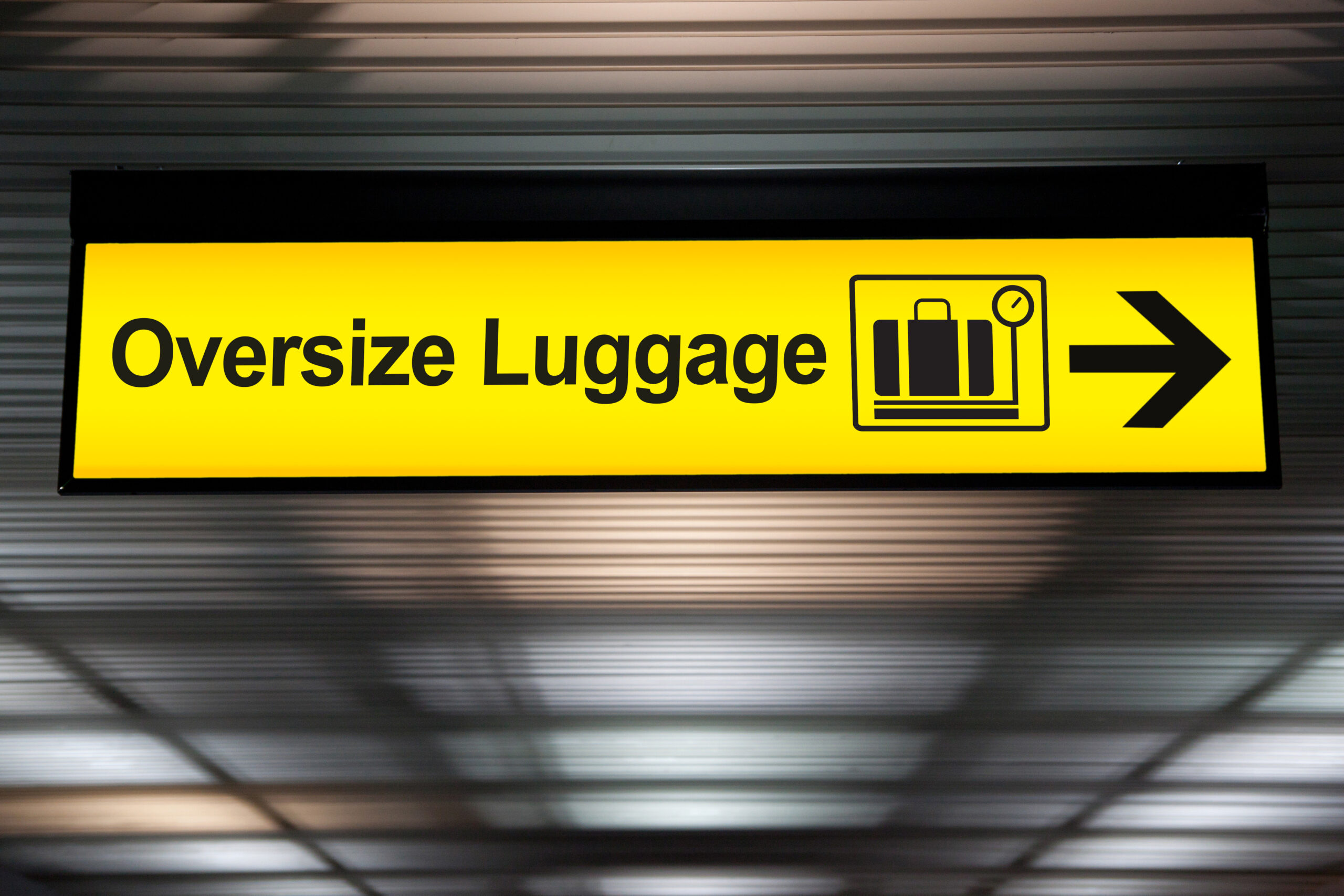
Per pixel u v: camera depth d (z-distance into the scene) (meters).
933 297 2.37
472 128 3.04
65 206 3.27
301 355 2.37
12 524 4.70
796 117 3.00
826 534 4.72
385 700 6.45
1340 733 6.80
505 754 7.19
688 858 8.89
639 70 2.82
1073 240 2.38
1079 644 5.78
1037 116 2.97
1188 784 7.61
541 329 2.38
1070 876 9.37
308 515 4.57
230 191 2.42
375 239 2.41
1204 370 2.33
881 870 9.18
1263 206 2.38
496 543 4.80
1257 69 2.78
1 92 2.85
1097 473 2.30
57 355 3.87
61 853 8.76
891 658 5.94
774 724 6.77
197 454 2.33
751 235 2.40
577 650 5.86
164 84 2.84
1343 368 3.96
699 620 5.53
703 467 2.33
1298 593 5.23
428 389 2.36
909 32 2.67
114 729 6.79
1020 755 7.20
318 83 2.85
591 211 2.41
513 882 9.46
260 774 7.47
